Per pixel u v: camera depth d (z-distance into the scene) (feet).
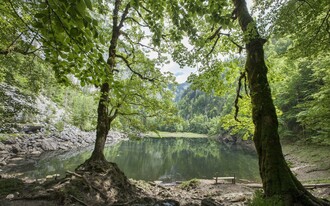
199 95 499.10
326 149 76.59
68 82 11.01
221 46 41.47
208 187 47.29
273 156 22.38
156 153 115.44
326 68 46.29
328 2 22.95
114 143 150.30
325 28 27.30
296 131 112.57
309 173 57.11
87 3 7.14
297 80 92.48
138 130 42.70
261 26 21.40
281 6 20.80
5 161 71.92
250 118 41.63
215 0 11.75
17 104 46.03
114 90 11.31
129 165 79.46
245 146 155.84
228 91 44.01
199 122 370.32
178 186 51.47
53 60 9.87
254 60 26.43
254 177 63.67
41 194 25.66
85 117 49.37
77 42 8.57
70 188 26.96
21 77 43.80
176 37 15.34
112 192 30.45
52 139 111.55
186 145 168.45
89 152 100.12
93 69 10.13
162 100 44.27
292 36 28.73
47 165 69.21
